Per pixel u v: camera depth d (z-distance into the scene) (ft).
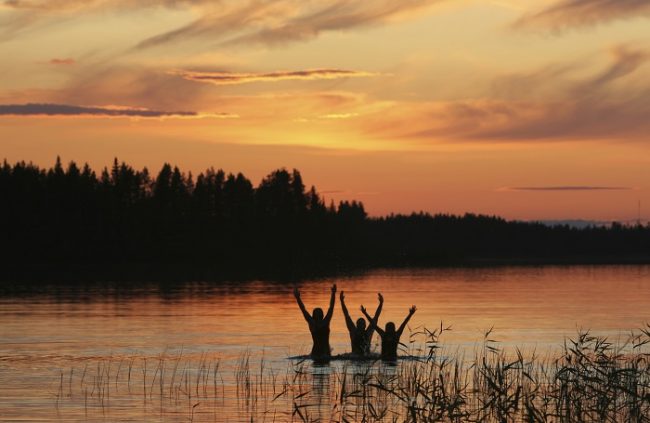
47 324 166.71
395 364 106.32
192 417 76.38
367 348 110.83
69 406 81.20
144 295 265.13
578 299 257.75
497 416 74.49
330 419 75.82
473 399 83.30
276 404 82.02
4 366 107.34
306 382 93.40
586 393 73.61
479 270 593.01
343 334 151.12
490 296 272.10
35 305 219.20
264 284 344.28
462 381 94.43
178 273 460.14
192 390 89.20
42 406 81.15
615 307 222.28
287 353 120.88
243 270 514.68
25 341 136.77
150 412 78.54
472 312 202.90
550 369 102.78
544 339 142.61
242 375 98.73
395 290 306.76
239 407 80.69
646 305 230.68
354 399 84.53
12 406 81.20
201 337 143.43
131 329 157.17
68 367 106.52
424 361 109.60
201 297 256.73
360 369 101.65
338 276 441.27
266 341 137.90
